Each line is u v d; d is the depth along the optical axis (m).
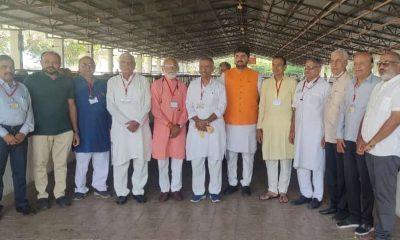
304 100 4.25
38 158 4.30
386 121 3.18
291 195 4.85
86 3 14.90
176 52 40.09
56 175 4.45
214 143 4.48
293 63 46.12
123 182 4.55
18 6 13.78
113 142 4.48
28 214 4.16
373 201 3.62
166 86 4.46
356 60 3.55
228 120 4.68
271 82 4.54
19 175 4.12
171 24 22.22
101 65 39.19
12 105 3.90
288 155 4.51
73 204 4.51
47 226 3.88
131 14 17.17
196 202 4.59
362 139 3.41
